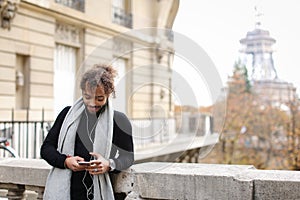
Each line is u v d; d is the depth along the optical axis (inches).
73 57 796.0
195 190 126.3
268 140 1187.9
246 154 1187.9
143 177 132.5
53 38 731.4
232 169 133.8
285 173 127.2
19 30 658.8
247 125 1214.9
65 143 125.0
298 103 1205.7
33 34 687.1
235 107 1249.4
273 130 1190.9
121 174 135.4
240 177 122.6
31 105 681.6
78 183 124.8
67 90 772.6
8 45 635.5
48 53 720.3
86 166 121.2
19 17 658.2
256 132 1204.5
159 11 1029.2
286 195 116.6
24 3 658.2
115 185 136.2
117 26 895.1
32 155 557.3
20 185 154.5
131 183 134.3
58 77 756.0
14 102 644.7
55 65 749.3
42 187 150.6
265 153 1181.1
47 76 717.9
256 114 1229.1
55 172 127.0
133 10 973.8
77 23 781.3
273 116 1209.4
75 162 121.7
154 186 131.0
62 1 749.3
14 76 647.8
